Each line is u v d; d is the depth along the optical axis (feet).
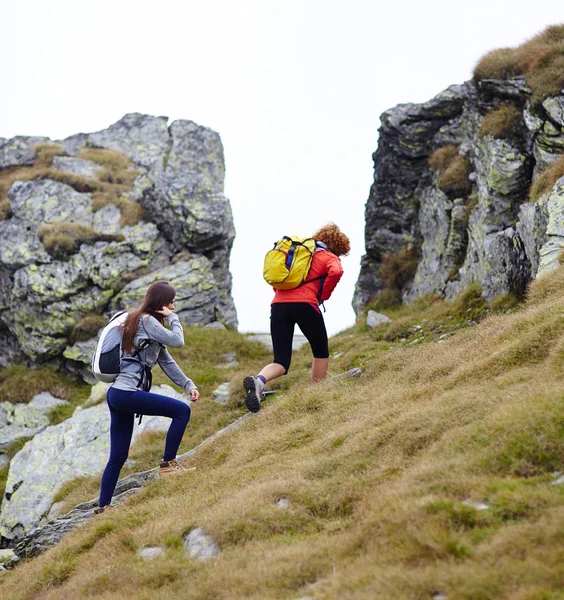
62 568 27.61
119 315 34.12
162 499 32.27
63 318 102.63
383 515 21.01
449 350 39.14
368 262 87.20
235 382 61.62
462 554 18.12
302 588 19.26
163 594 21.21
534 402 24.86
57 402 97.04
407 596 16.74
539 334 31.17
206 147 140.77
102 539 29.12
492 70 72.33
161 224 110.93
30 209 112.37
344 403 36.96
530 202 55.01
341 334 74.69
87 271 104.32
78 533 32.22
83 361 99.76
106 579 23.95
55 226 108.27
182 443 51.80
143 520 29.76
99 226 110.22
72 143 138.72
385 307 81.20
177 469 35.45
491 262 57.06
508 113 67.72
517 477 21.77
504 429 23.86
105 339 33.73
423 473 23.11
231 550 23.20
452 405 28.14
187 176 114.11
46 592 26.53
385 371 41.22
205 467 36.17
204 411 57.72
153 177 114.42
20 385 99.60
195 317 106.93
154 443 53.21
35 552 35.88
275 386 55.57
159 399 34.32
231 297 115.75
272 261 37.88
